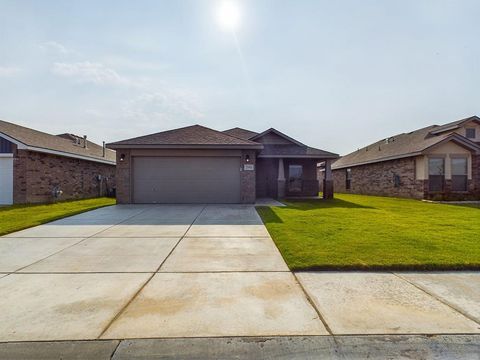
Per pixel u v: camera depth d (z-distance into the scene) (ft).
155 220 27.14
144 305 9.87
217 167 41.73
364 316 9.11
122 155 40.91
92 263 14.56
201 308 9.65
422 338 7.95
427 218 29.09
